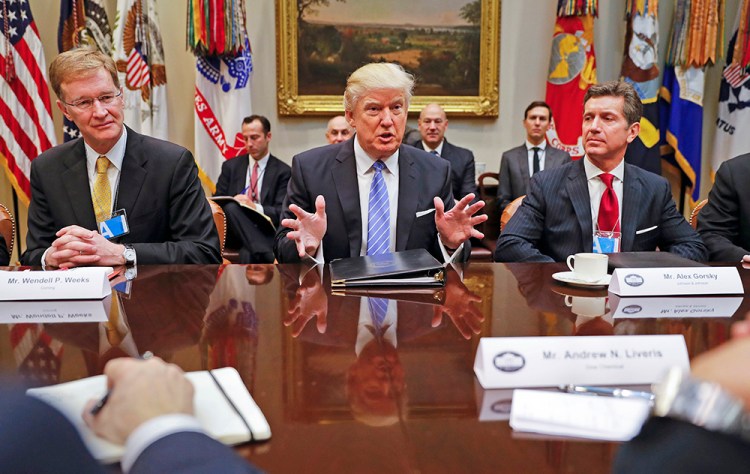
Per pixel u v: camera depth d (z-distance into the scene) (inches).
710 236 101.5
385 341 41.9
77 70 82.0
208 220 90.8
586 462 25.3
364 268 63.0
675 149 205.3
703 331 44.2
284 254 85.4
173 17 206.4
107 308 51.3
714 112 217.5
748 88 198.4
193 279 63.4
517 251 91.0
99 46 188.7
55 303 52.9
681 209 214.7
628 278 56.0
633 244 91.3
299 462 25.5
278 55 209.6
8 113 181.8
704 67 203.2
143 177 89.0
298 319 47.8
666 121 209.8
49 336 43.1
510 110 219.8
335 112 213.3
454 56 215.0
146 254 79.8
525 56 217.3
